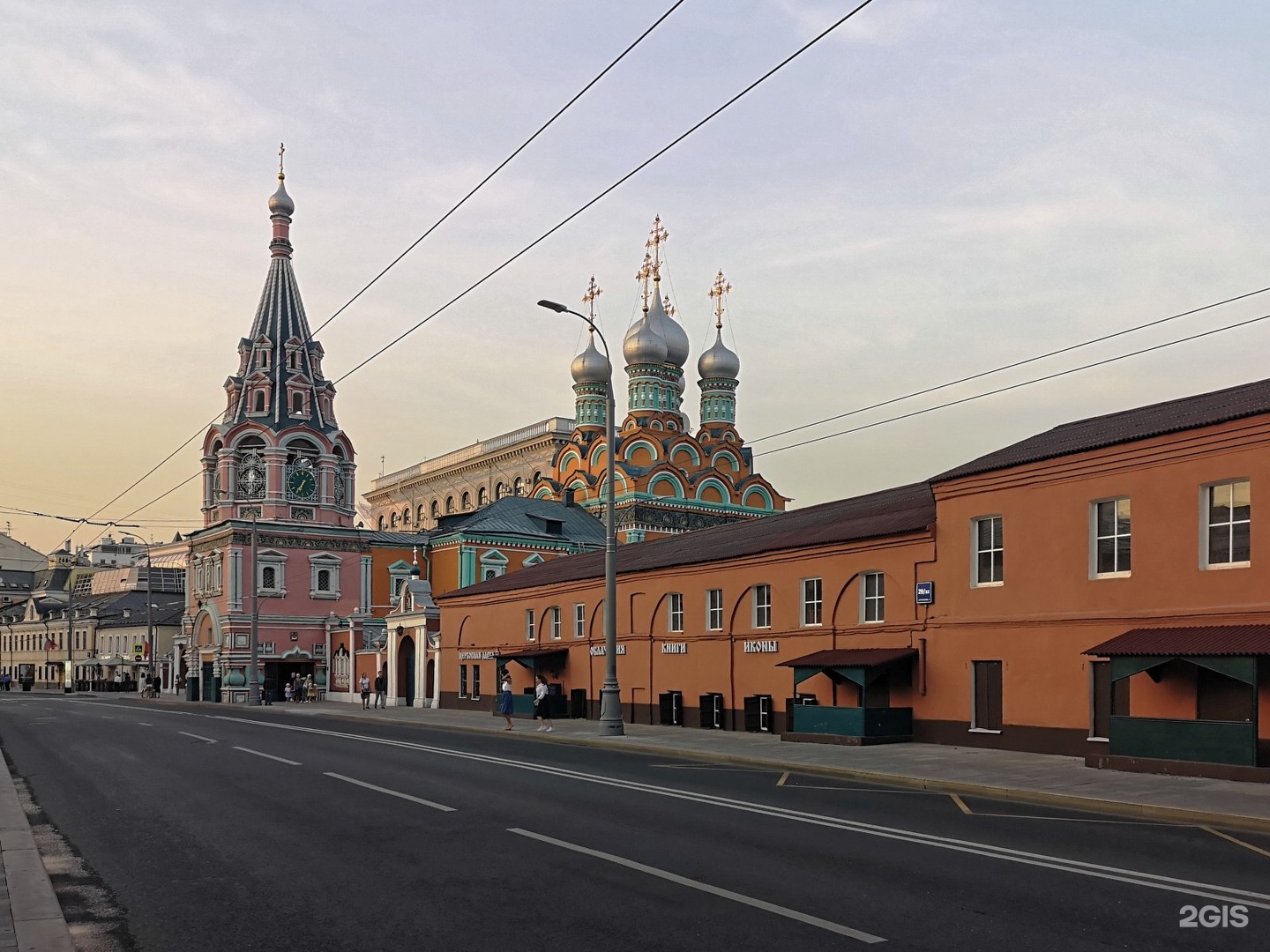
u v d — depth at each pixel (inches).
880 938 334.3
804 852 468.4
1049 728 912.3
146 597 4399.6
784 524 1444.4
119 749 1032.2
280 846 499.2
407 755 952.9
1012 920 354.3
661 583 1449.3
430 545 3019.2
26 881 432.1
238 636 2741.1
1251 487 776.9
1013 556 960.9
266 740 1139.3
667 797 655.8
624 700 1508.4
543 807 611.2
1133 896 388.5
